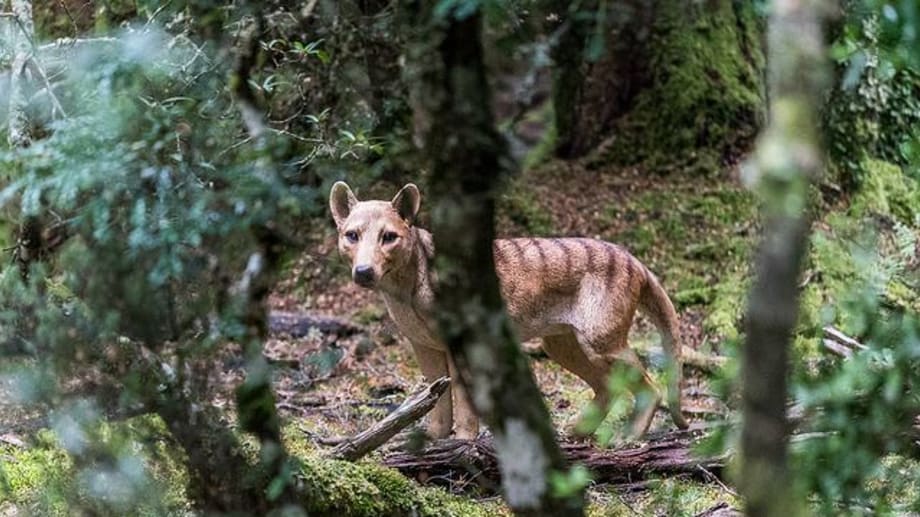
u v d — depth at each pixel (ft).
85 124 15.88
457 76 12.89
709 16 53.88
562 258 31.91
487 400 13.01
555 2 18.35
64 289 16.92
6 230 19.26
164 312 16.07
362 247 28.40
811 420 12.95
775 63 8.93
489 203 12.91
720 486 26.00
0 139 19.99
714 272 46.93
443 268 13.05
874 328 12.87
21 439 25.12
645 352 39.58
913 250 26.86
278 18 22.81
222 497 17.11
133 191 15.60
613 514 24.32
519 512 13.12
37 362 16.53
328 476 23.06
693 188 51.37
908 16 11.01
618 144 53.42
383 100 25.70
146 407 16.57
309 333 43.19
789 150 8.77
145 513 17.74
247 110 18.97
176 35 19.58
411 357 42.42
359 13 24.53
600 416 16.49
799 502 11.89
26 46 21.50
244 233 16.52
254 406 17.02
